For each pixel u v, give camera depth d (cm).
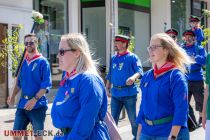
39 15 819
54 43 1609
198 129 926
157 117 460
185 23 2302
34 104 625
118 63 777
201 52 931
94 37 1842
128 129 955
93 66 384
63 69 385
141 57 2067
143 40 2080
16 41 1188
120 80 771
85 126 361
